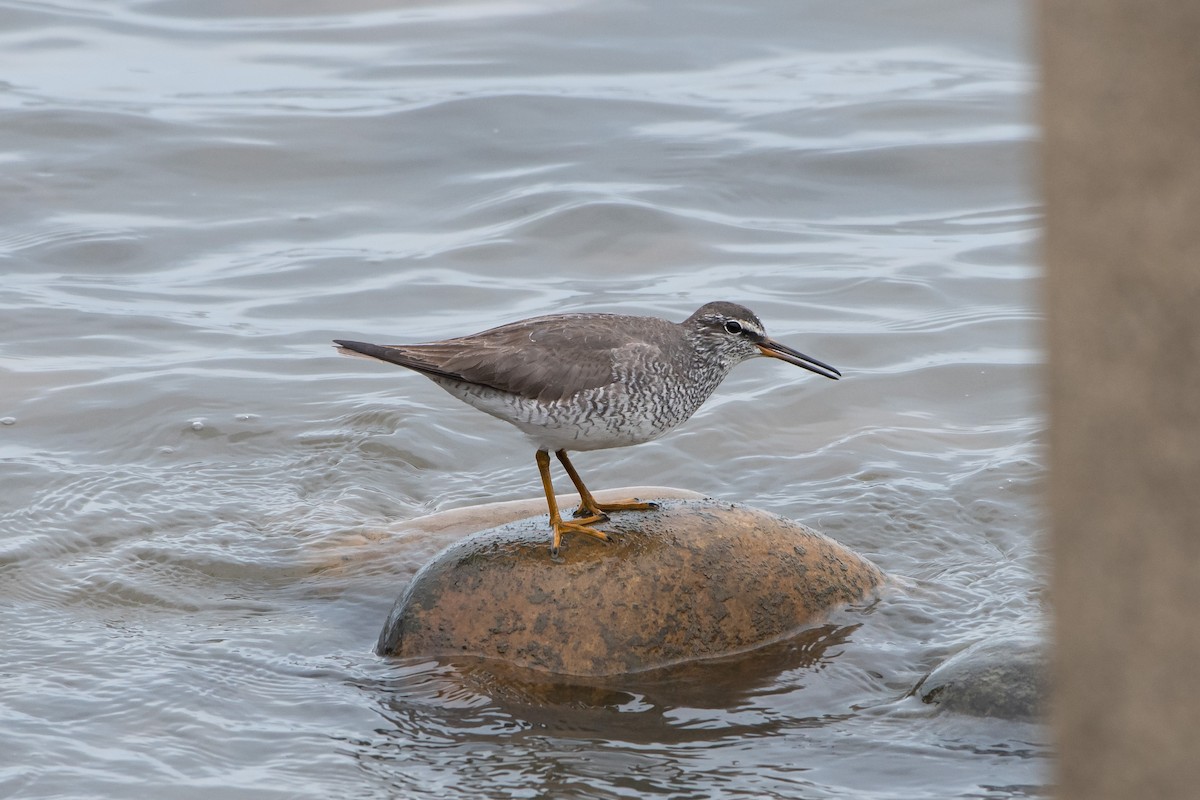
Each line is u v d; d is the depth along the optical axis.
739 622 10.37
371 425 15.08
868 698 9.66
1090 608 2.59
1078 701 2.65
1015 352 16.81
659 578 10.30
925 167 22.38
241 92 25.25
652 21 28.88
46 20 28.56
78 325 17.33
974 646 9.71
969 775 8.45
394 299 18.42
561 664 9.95
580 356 10.46
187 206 21.12
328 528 12.70
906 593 11.39
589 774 8.48
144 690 9.58
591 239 20.09
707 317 11.37
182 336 17.22
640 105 24.89
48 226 20.14
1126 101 2.42
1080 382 2.53
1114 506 2.53
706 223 20.64
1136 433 2.48
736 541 10.75
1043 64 2.52
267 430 14.90
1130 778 2.59
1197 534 2.44
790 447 14.76
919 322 17.64
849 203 21.50
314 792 8.21
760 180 22.05
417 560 12.05
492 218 20.84
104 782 8.28
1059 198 2.52
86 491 13.23
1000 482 13.55
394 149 23.12
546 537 10.63
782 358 11.58
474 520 12.59
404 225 20.78
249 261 19.53
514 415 10.52
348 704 9.49
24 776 8.30
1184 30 2.36
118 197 21.19
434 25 28.66
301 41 27.95
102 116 23.67
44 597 11.23
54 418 14.90
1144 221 2.43
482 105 24.70
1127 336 2.47
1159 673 2.52
